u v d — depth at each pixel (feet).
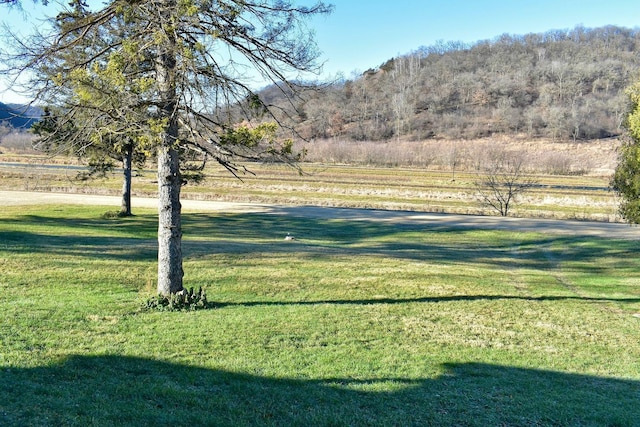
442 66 605.31
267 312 40.24
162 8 33.12
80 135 36.32
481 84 542.57
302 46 37.47
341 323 38.29
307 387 25.17
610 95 474.90
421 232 115.65
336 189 193.77
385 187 200.23
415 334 36.81
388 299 48.78
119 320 34.76
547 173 278.67
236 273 57.11
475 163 294.25
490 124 460.55
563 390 27.55
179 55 33.68
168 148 36.76
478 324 40.81
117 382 23.72
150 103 34.73
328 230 117.39
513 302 50.11
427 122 470.80
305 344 32.53
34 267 51.11
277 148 38.93
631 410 25.23
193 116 37.09
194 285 49.96
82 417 19.45
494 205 152.56
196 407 21.74
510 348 34.96
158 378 24.68
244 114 38.68
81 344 28.89
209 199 168.45
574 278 69.97
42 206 130.62
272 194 180.65
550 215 143.43
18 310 34.94
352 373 27.71
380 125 447.42
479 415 23.40
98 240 77.30
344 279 57.47
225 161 38.27
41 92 35.14
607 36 627.87
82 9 36.35
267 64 37.01
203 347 30.27
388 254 84.58
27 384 22.24
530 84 537.65
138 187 187.11
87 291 43.19
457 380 27.91
